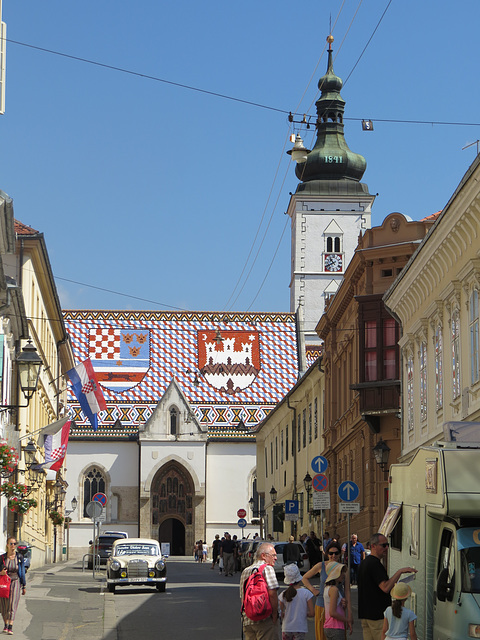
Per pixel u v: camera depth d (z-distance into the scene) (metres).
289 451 78.50
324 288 123.62
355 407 51.09
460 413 32.53
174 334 113.31
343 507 31.00
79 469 107.12
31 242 53.09
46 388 65.69
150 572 39.78
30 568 58.38
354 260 48.22
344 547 40.56
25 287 52.91
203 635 25.45
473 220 30.12
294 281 123.94
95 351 111.69
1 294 33.38
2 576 24.75
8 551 25.11
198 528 106.25
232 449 108.88
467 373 31.72
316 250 124.44
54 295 63.97
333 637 18.12
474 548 17.17
